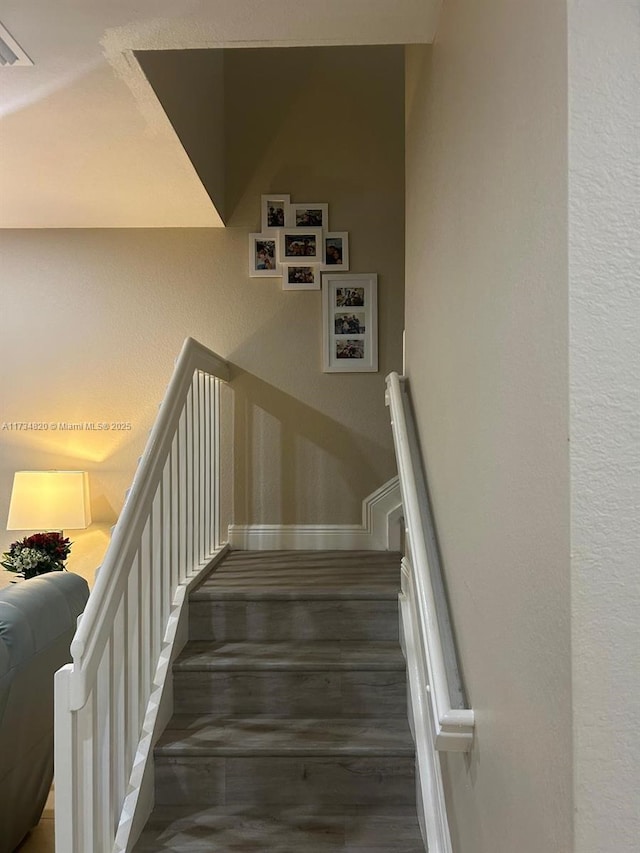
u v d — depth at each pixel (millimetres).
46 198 3514
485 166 1277
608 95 827
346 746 2391
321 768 2395
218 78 3855
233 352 4055
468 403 1459
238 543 4035
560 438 858
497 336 1181
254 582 3131
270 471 4051
